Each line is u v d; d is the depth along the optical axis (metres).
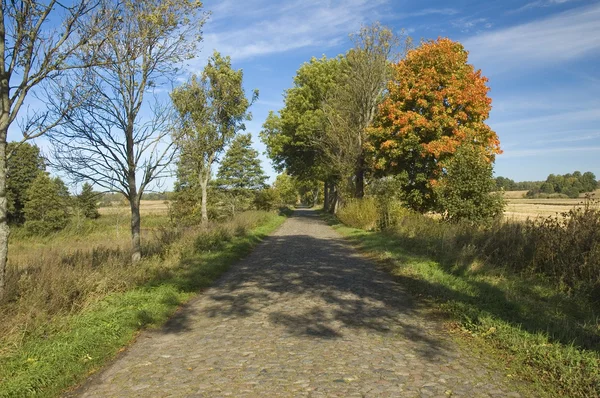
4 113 6.37
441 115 20.84
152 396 4.18
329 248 16.89
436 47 21.50
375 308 7.58
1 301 6.10
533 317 6.33
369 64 27.56
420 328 6.38
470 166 15.29
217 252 14.20
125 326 6.32
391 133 22.38
